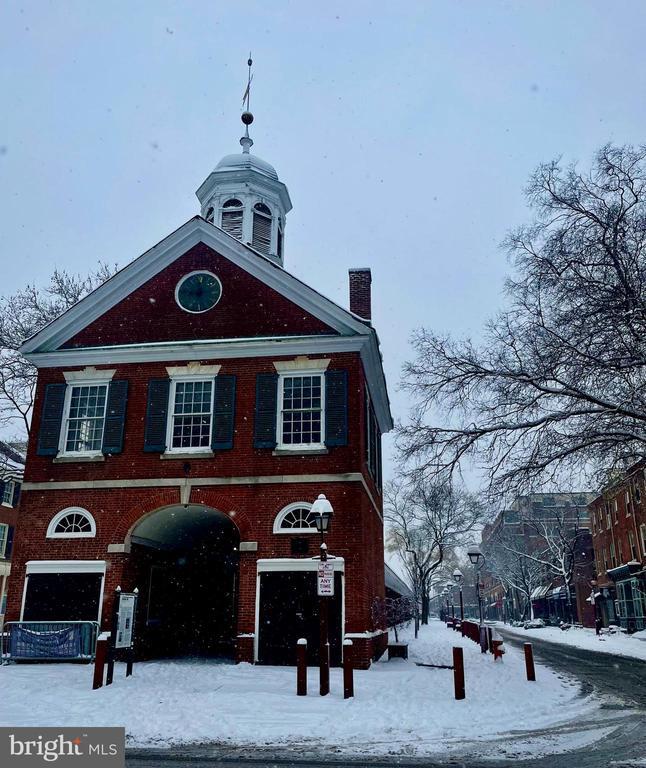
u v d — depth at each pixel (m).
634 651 28.22
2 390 28.69
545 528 55.56
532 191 18.94
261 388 18.89
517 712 11.74
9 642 17.09
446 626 54.53
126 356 19.83
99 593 17.92
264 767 8.17
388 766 8.27
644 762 8.38
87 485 18.84
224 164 27.14
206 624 23.69
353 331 19.09
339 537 17.41
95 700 11.81
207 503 18.19
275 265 20.05
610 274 17.84
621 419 17.95
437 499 20.31
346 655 12.52
